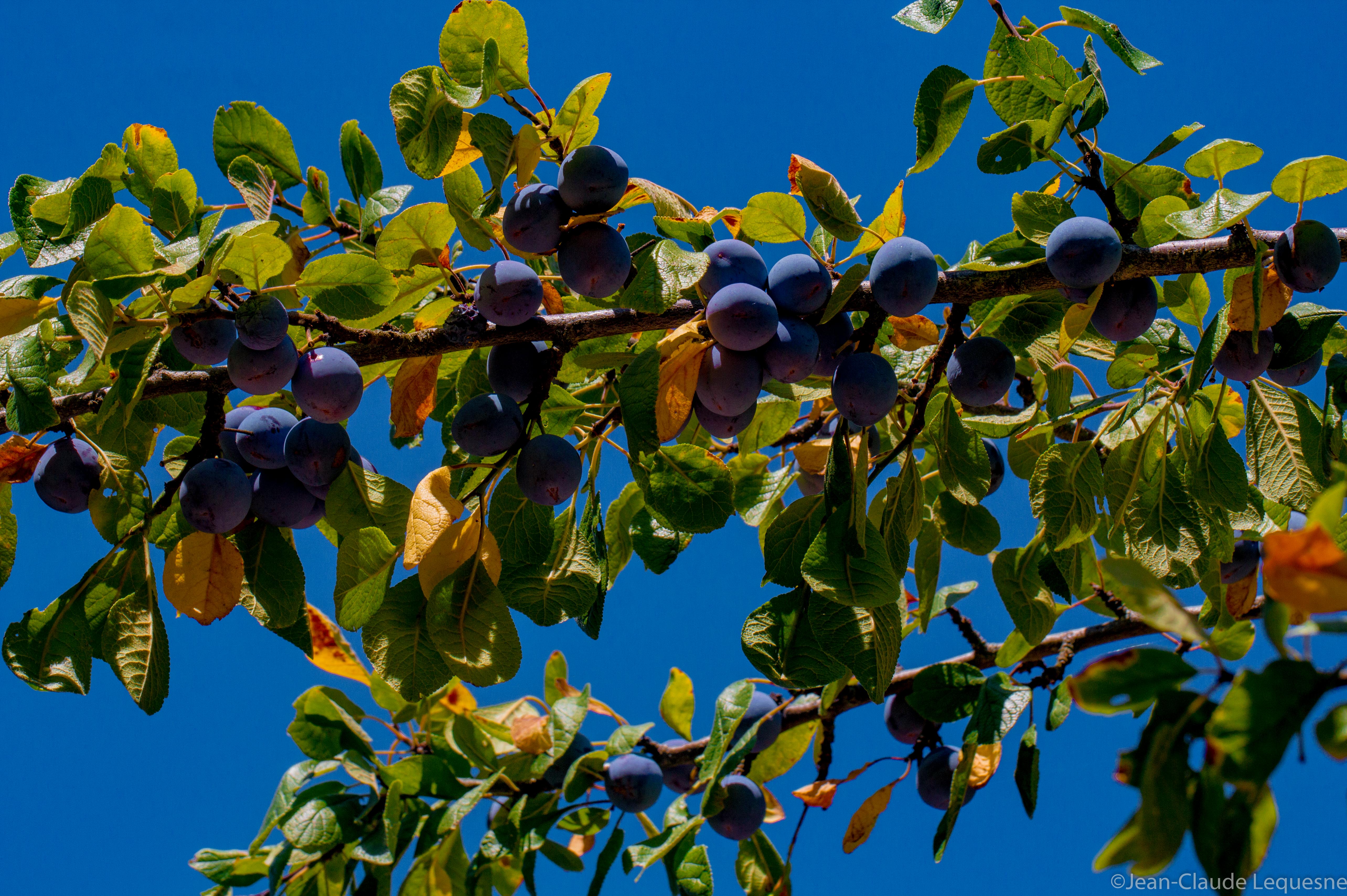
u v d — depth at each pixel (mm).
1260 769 1083
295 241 1374
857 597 1258
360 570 1273
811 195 1301
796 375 1268
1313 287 1282
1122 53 1321
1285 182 1277
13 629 1269
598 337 1303
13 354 1241
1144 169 1336
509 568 1294
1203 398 1375
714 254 1273
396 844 1391
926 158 1318
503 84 1275
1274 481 1339
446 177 1288
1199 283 1381
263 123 1363
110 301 1230
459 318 1285
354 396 1269
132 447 1324
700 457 1313
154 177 1318
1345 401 1362
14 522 1290
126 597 1274
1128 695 1102
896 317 1282
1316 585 1044
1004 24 1340
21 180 1310
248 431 1275
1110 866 1087
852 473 1270
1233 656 1146
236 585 1275
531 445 1260
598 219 1271
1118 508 1334
